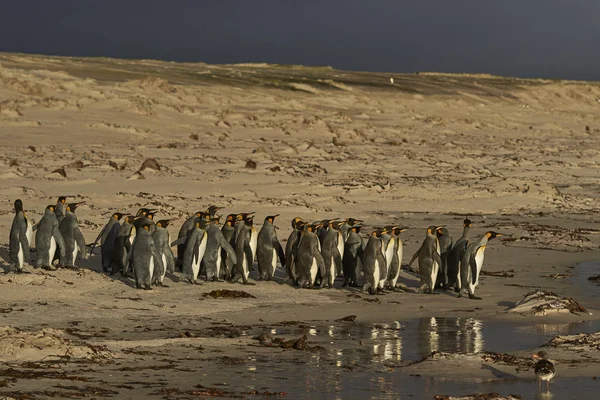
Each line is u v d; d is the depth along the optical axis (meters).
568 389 29.02
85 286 45.66
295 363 32.22
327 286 50.03
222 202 81.25
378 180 107.88
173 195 84.62
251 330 38.31
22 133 134.88
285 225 71.75
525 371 31.38
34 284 44.59
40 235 48.69
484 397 27.39
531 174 124.75
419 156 141.00
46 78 195.12
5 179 89.81
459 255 49.78
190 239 48.72
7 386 27.06
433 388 28.92
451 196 97.19
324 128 177.12
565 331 39.31
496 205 93.31
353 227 51.59
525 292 49.84
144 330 37.28
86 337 35.06
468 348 35.41
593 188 114.19
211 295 45.75
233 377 29.80
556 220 85.25
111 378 28.92
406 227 75.06
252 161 110.38
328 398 27.42
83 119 152.62
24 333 33.28
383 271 48.59
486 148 166.88
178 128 161.75
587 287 51.72
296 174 107.81
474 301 47.12
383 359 33.34
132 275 50.06
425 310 44.41
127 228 49.94
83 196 80.06
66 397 26.27
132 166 106.69
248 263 49.75
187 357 32.50
